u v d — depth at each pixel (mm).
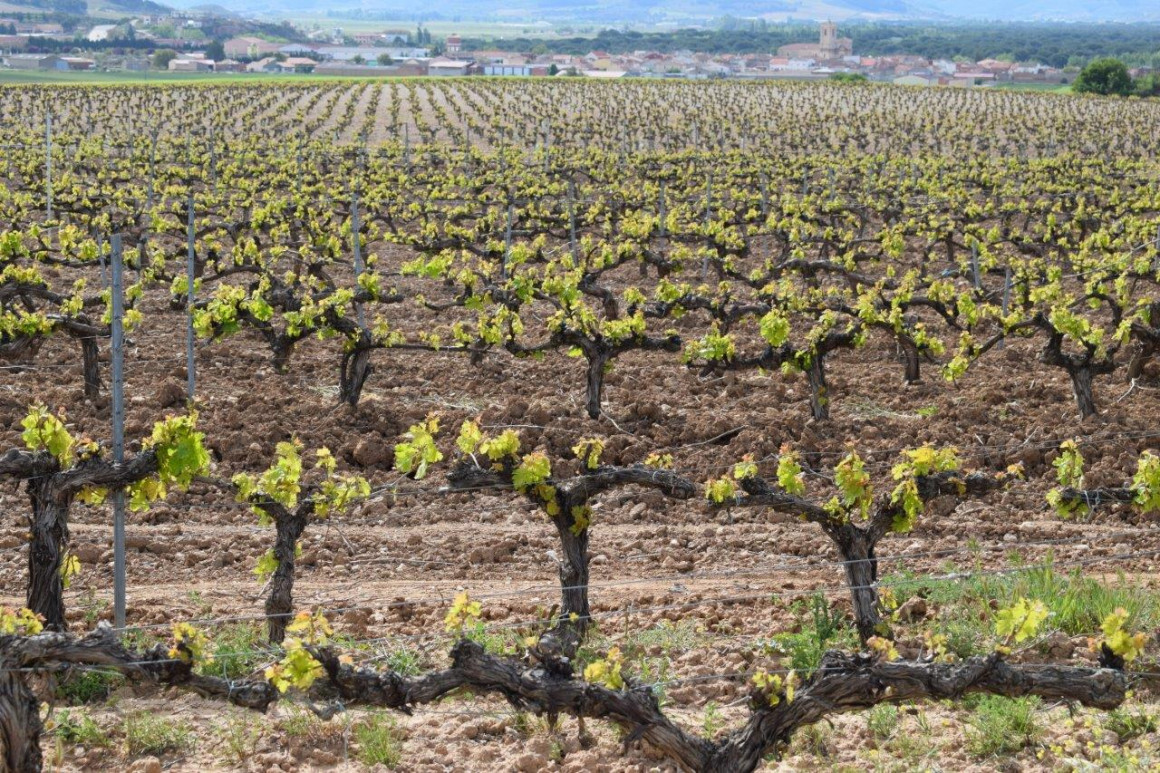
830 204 31359
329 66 162250
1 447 13594
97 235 24000
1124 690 7020
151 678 7562
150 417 14781
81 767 7441
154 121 64125
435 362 17688
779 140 62656
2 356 14406
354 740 7855
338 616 9906
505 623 9789
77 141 48750
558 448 14516
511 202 25172
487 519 12555
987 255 23938
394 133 63375
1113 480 13375
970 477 9719
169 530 11945
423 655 8945
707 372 15391
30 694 6574
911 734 8070
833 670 7035
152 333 19062
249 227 26359
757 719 6988
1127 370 17641
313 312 15203
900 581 10336
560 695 6871
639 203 32656
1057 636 9148
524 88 90562
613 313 20312
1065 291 24422
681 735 6941
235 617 9328
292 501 9172
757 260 28562
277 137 58406
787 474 9812
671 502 12984
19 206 28766
